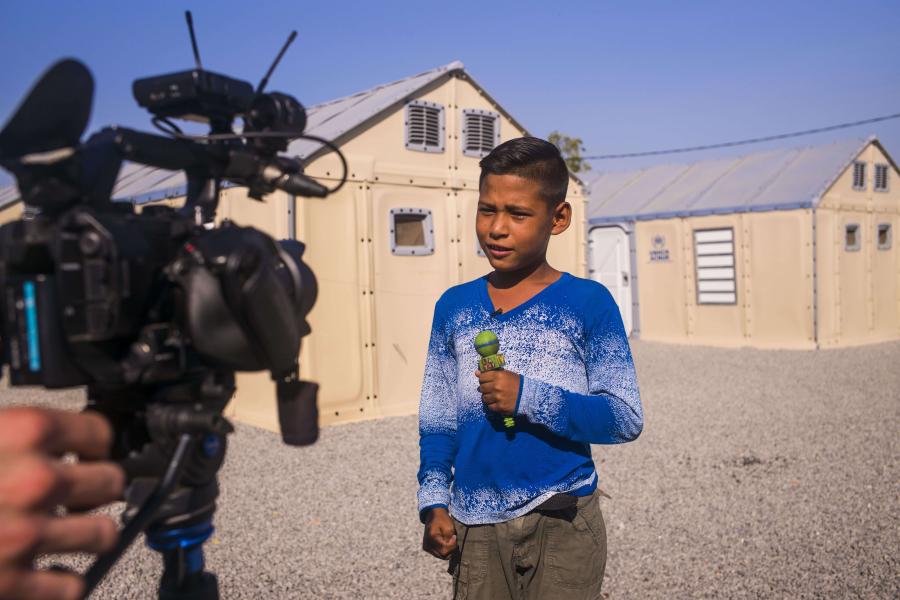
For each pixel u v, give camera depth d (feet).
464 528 6.48
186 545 3.81
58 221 3.15
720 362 37.91
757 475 18.60
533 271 6.74
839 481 17.97
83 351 3.17
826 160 43.93
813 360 37.96
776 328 42.63
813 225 41.14
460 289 7.07
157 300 3.42
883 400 27.89
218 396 3.63
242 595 12.15
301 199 22.34
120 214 3.46
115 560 2.76
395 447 20.86
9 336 3.15
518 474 6.23
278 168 4.27
